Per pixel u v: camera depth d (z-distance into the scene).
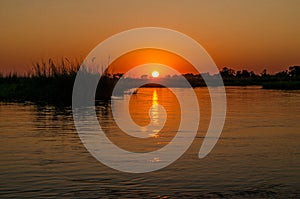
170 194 9.55
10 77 50.09
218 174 11.27
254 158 13.20
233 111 29.81
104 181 10.59
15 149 14.55
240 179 10.77
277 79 126.19
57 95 38.62
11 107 31.86
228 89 83.44
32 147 14.93
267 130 19.50
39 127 20.34
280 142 16.16
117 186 10.17
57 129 19.70
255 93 62.09
